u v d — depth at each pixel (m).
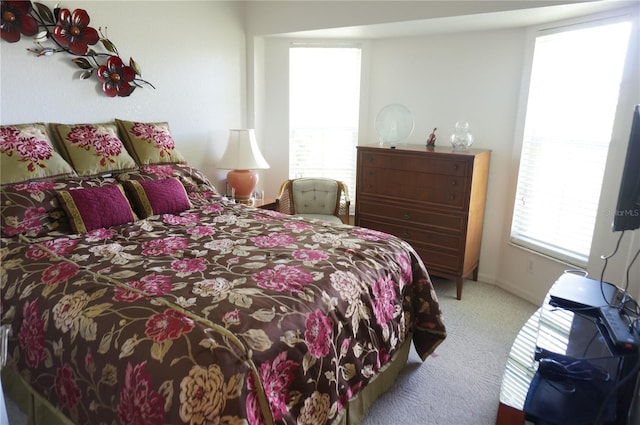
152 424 1.23
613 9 2.65
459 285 3.37
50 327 1.57
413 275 2.42
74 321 1.51
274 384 1.43
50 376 1.58
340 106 4.12
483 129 3.55
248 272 1.85
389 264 2.19
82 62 2.78
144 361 1.30
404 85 3.87
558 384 1.69
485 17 2.91
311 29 3.55
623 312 1.84
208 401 1.24
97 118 2.93
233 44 3.83
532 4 2.64
